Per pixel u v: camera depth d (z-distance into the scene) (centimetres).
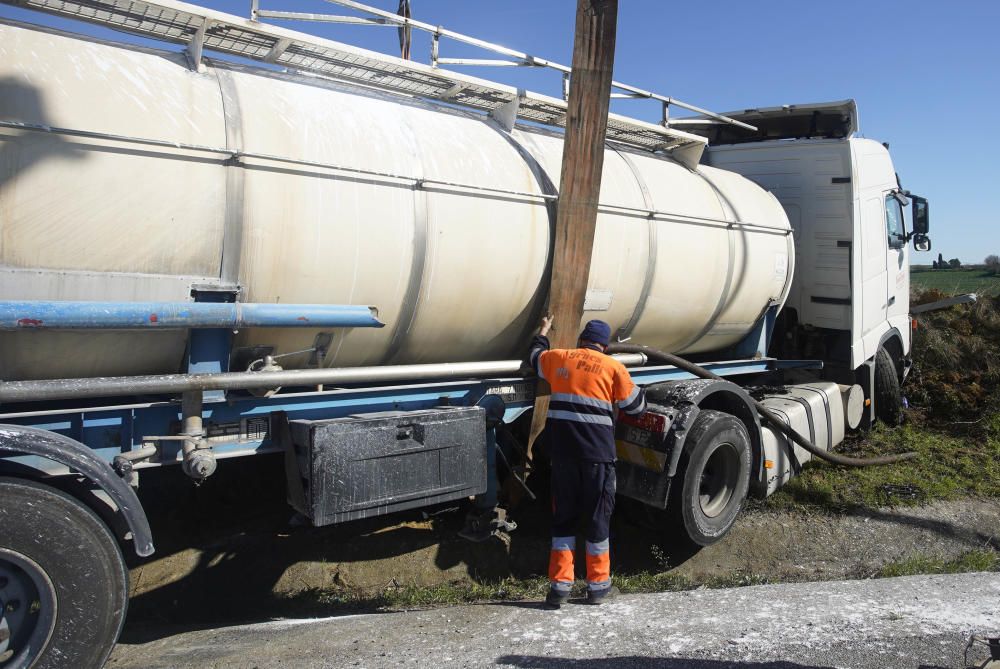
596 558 427
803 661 336
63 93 313
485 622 390
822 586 452
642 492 507
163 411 350
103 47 347
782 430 628
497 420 463
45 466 296
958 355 1016
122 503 302
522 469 504
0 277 295
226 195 345
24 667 281
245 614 447
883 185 823
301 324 363
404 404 428
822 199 767
